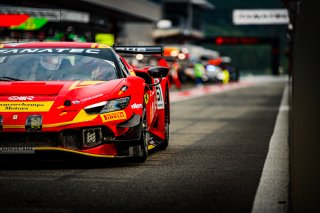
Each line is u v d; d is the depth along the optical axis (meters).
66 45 22.95
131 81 21.02
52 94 19.59
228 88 104.00
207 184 17.12
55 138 18.78
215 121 39.44
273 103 60.97
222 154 23.39
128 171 19.05
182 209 14.12
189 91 87.88
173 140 28.36
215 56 152.88
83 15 65.25
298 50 13.48
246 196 15.65
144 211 13.88
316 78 13.38
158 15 135.12
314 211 13.30
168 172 19.02
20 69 21.38
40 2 77.75
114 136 19.39
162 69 22.52
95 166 19.88
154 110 23.11
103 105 19.45
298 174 13.42
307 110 13.41
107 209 14.00
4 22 49.25
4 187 16.23
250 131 32.81
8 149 18.62
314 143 13.36
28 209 13.87
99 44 23.39
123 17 116.75
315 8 13.31
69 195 15.38
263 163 21.11
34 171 18.77
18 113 18.83
